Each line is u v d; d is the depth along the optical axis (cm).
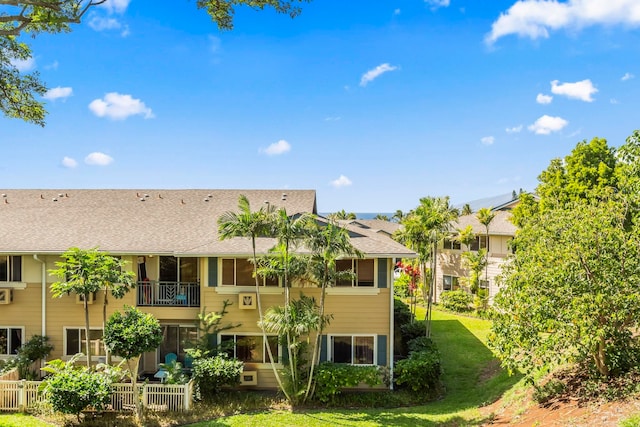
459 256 3922
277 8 1402
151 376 1923
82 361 1852
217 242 1861
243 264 1841
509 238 3541
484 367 2084
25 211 2134
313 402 1641
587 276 1167
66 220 2056
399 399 1662
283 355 1795
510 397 1472
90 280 1508
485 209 3588
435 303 3878
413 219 3009
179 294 1920
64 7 1343
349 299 1822
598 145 2552
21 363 1705
